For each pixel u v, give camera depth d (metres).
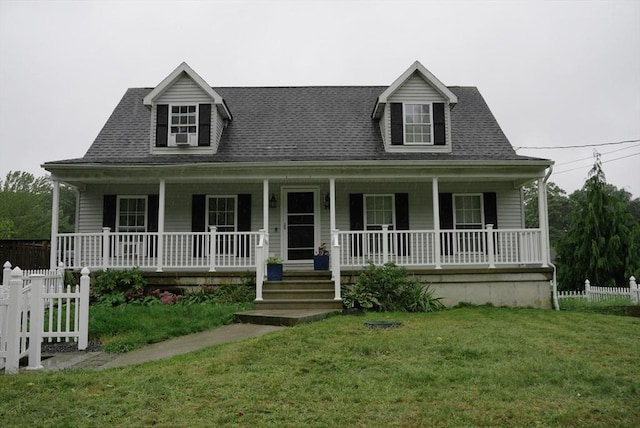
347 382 5.66
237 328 9.41
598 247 21.97
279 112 16.89
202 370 6.14
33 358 6.70
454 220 15.41
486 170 13.73
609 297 17.34
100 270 13.20
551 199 45.75
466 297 13.17
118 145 15.25
